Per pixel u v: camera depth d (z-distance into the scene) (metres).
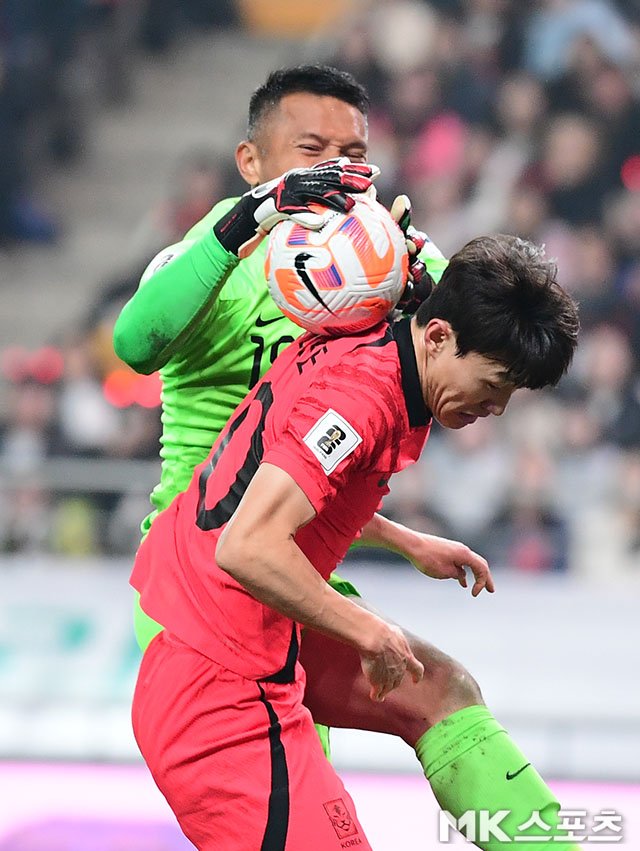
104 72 40.59
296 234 8.84
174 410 10.45
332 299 8.75
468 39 35.19
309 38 41.84
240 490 9.09
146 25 41.38
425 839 15.61
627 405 26.75
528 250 8.63
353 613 8.62
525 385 8.63
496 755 9.74
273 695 9.16
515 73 34.62
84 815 16.25
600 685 20.20
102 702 19.64
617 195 31.98
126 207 39.28
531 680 20.33
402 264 8.89
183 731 9.14
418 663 8.90
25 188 38.72
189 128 40.50
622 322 29.00
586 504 25.03
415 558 10.80
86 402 28.34
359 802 17.02
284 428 8.84
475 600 21.72
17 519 22.48
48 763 18.50
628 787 18.06
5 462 27.39
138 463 23.31
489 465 25.42
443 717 9.90
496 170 32.56
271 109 10.55
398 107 34.19
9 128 38.47
